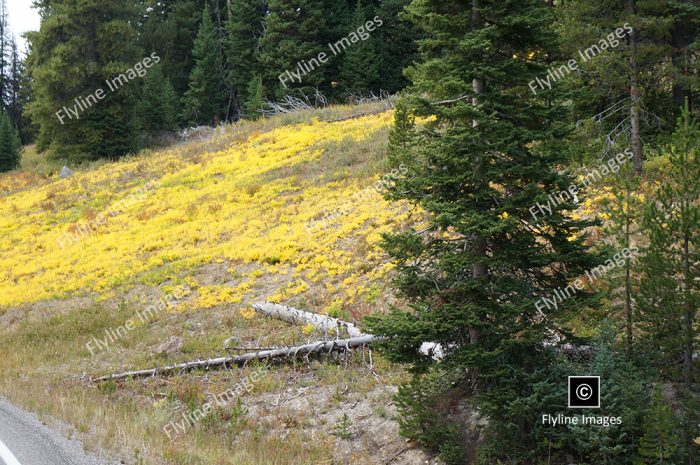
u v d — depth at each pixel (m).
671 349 9.13
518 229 9.58
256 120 46.41
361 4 52.00
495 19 9.51
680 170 8.95
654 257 8.93
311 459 10.55
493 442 9.17
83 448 9.02
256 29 53.06
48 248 28.58
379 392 12.52
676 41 18.61
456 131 9.49
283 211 26.53
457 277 9.88
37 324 20.25
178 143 46.50
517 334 9.56
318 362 14.29
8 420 10.55
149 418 11.80
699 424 8.10
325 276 19.33
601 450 8.09
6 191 39.84
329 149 33.41
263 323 17.27
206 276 21.83
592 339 9.66
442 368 9.71
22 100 77.31
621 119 20.08
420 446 10.18
